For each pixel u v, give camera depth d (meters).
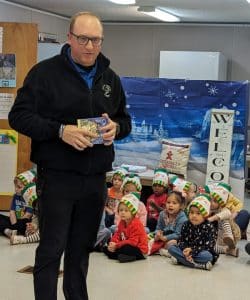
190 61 9.03
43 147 2.43
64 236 2.48
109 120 2.43
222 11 8.43
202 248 4.07
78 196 2.49
